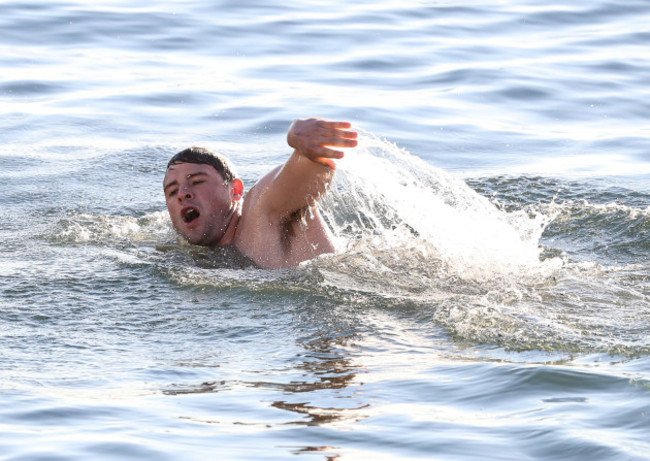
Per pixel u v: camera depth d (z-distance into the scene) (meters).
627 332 14.13
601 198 25.31
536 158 30.12
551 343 13.52
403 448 9.95
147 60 41.44
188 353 13.40
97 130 33.03
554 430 10.22
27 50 42.41
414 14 49.38
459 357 13.04
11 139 31.98
